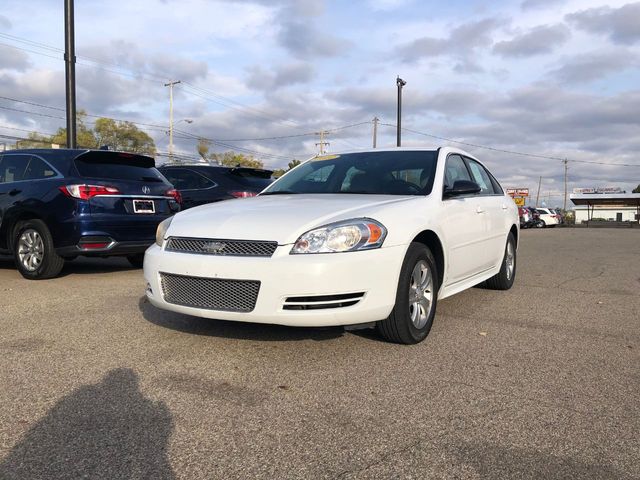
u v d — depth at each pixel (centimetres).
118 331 434
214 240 374
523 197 5472
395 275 371
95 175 677
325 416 281
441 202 456
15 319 473
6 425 268
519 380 337
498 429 269
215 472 227
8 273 750
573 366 366
